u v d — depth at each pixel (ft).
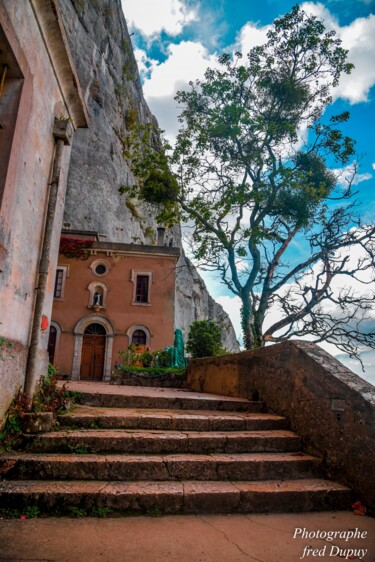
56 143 19.94
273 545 9.66
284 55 53.47
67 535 9.62
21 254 15.84
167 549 9.16
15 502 10.92
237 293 51.24
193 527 10.48
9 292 14.69
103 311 73.92
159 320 74.02
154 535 9.87
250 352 22.63
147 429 16.08
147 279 76.43
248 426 16.89
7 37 13.14
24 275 16.29
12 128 13.91
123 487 11.79
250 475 13.37
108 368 71.20
